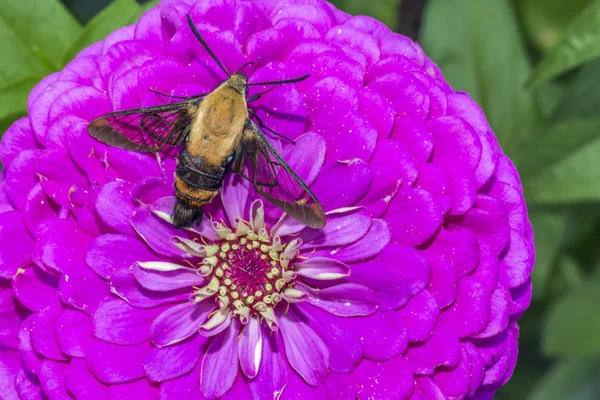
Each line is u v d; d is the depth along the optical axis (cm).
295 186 32
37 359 32
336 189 32
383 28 35
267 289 33
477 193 34
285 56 33
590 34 37
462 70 42
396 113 33
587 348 41
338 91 33
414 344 33
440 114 34
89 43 37
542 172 40
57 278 33
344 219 33
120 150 32
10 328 33
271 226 34
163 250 33
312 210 32
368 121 32
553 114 41
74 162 33
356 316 33
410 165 33
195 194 32
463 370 33
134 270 32
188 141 32
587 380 41
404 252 32
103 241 32
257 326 33
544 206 43
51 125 33
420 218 32
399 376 32
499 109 43
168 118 32
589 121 40
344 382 33
